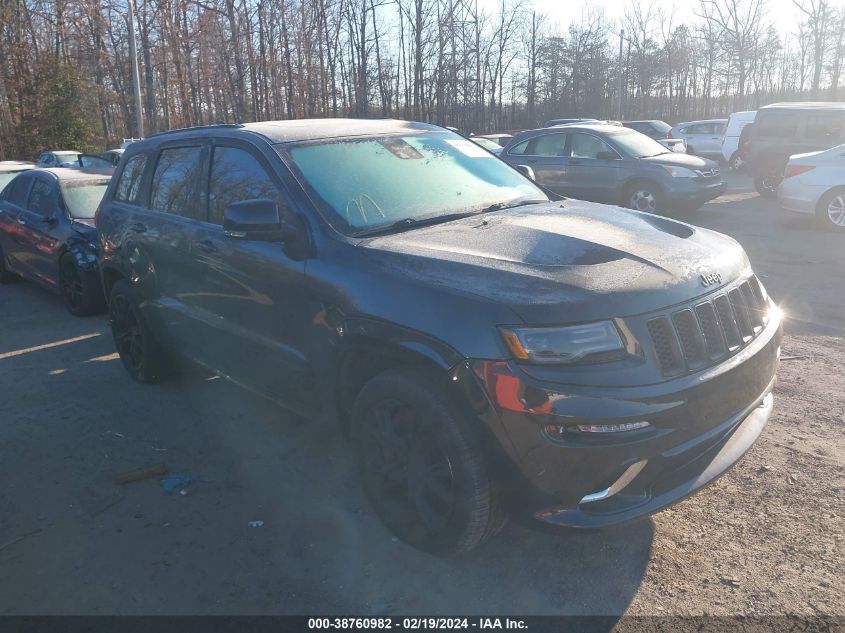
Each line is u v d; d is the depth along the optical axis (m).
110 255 5.68
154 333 5.38
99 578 3.35
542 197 4.69
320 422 3.92
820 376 5.34
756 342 3.45
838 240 10.89
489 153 5.05
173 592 3.23
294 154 4.14
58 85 36.25
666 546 3.41
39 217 8.72
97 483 4.23
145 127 38.59
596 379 2.87
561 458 2.87
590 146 13.66
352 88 36.66
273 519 3.78
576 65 59.22
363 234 3.75
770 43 47.97
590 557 3.37
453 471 3.08
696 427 3.06
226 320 4.41
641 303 3.01
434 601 3.11
